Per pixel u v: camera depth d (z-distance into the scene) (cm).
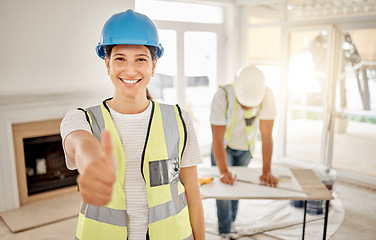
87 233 88
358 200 347
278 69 468
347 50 402
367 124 624
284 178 219
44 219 308
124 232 88
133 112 92
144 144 90
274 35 467
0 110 310
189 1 452
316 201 308
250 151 252
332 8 395
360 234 278
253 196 194
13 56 310
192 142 100
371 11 364
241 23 501
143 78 86
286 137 468
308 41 424
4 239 275
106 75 364
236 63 512
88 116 87
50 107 336
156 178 90
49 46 326
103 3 351
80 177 49
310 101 445
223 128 227
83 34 344
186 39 467
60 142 360
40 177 357
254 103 221
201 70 498
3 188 322
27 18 311
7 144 319
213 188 206
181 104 478
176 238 94
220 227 260
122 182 88
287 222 292
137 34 82
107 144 48
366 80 411
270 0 448
